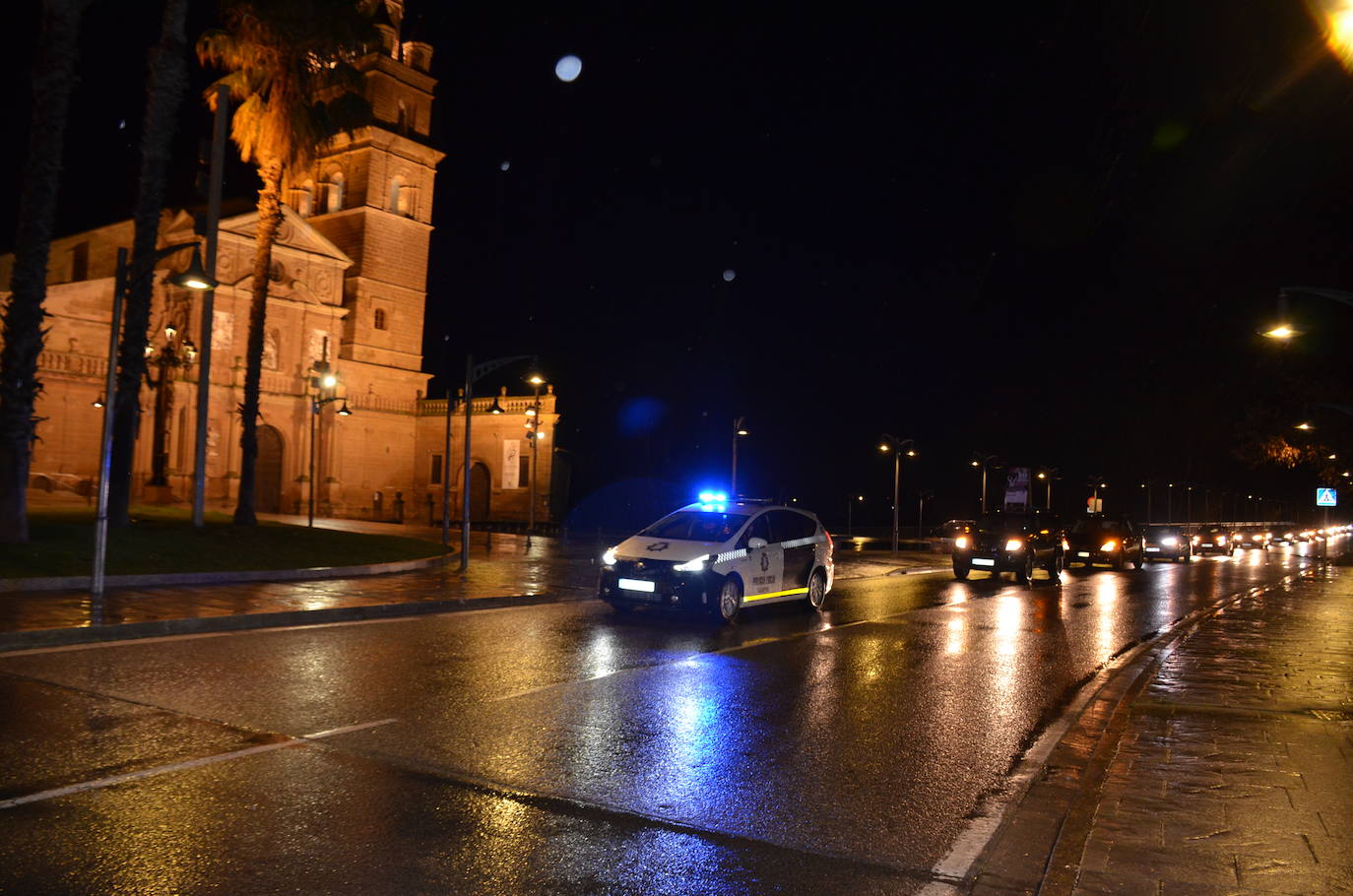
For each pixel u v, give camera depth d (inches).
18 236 668.7
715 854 191.5
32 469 1665.8
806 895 172.2
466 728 284.7
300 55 984.3
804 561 613.9
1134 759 258.1
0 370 668.1
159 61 825.5
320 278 2129.7
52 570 590.2
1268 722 305.7
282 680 344.5
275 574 701.3
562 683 357.7
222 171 888.9
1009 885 175.5
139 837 190.4
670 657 427.5
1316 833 198.4
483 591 663.1
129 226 2016.5
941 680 390.6
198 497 861.2
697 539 562.3
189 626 459.8
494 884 173.0
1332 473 927.7
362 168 2283.5
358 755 251.9
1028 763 264.1
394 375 2322.8
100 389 1763.0
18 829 192.5
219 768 236.7
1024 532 919.0
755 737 286.0
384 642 443.8
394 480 2316.7
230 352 1955.0
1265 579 1056.8
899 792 235.8
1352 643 494.6
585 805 218.5
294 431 2073.1
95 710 290.8
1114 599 784.9
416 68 2423.7
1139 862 181.9
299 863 180.1
